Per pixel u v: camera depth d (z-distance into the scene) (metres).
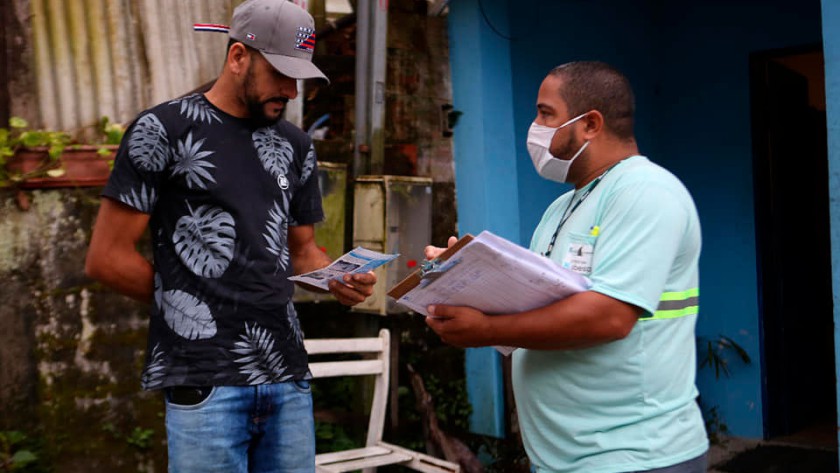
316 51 5.04
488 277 1.99
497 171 5.09
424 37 5.13
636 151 2.31
